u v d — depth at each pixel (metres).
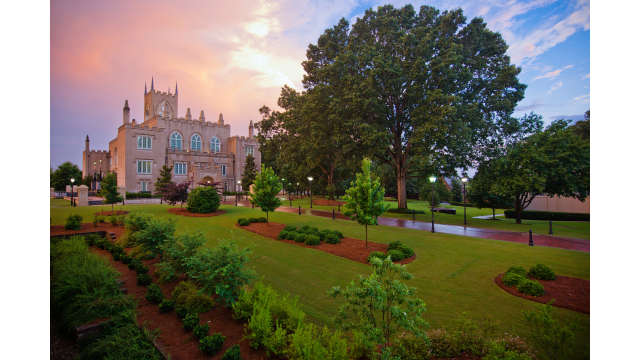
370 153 28.80
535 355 4.86
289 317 5.35
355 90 26.98
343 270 10.27
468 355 4.78
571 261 11.06
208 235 16.30
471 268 10.38
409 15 28.84
